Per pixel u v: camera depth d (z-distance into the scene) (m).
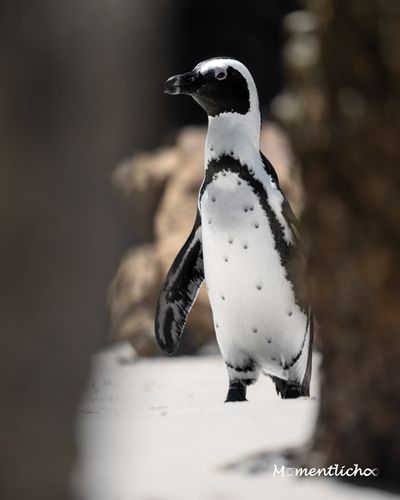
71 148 3.05
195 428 11.51
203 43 76.94
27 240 3.07
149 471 8.91
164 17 69.94
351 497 7.82
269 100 76.50
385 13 8.32
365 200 8.47
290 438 10.45
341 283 8.70
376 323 8.64
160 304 22.48
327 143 8.61
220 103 19.70
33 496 3.28
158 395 21.11
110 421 11.98
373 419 8.74
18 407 3.18
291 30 8.97
